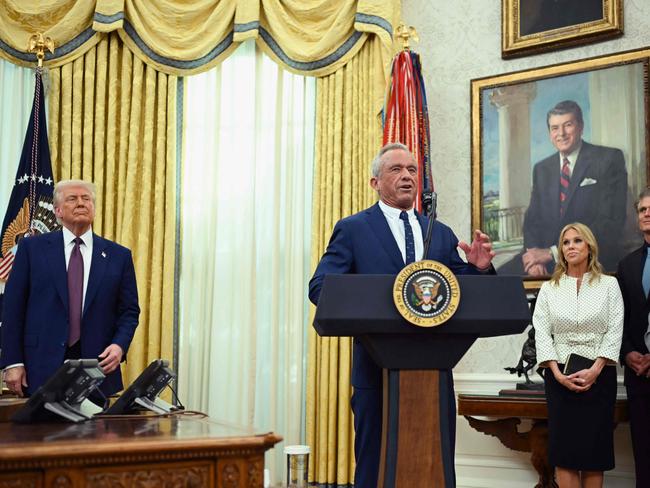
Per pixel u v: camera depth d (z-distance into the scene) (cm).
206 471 170
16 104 565
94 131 561
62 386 220
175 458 166
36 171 531
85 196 370
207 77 567
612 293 391
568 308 395
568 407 383
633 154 471
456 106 536
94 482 159
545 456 420
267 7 555
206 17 566
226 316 548
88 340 357
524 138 505
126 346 358
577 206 484
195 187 562
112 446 160
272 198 552
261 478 176
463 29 540
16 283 357
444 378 219
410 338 217
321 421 515
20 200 526
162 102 562
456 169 530
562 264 407
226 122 564
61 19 569
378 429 255
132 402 250
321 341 524
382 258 271
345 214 530
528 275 493
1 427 202
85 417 220
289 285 543
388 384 217
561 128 494
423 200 254
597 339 389
